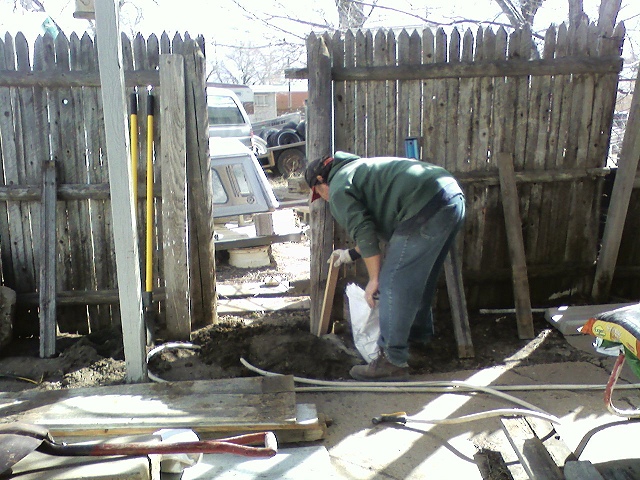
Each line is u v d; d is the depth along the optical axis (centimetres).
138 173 386
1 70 363
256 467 238
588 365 347
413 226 303
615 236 421
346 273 416
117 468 172
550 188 420
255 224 589
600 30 393
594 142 412
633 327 197
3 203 384
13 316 386
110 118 279
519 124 403
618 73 399
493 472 244
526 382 328
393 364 328
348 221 310
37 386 328
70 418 262
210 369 349
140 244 394
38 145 377
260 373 342
